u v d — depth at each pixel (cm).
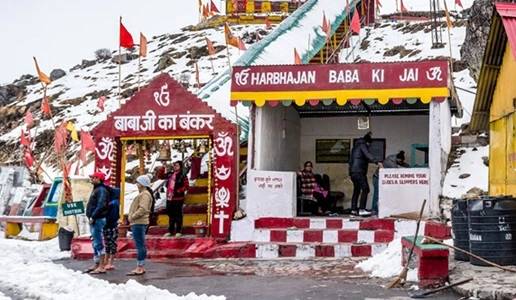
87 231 1839
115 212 1250
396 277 1026
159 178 1862
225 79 2412
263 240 1457
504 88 1277
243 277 1130
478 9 2334
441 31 3494
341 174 1897
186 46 4503
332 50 3225
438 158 1455
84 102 3731
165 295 917
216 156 1526
